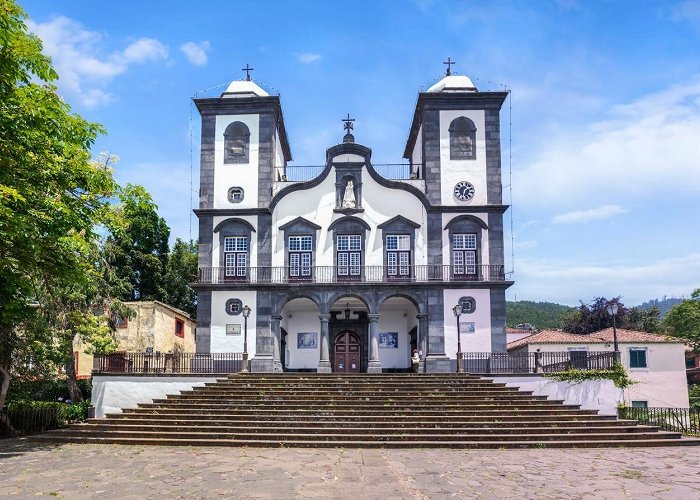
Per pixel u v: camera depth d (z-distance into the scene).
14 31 15.45
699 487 12.87
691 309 51.97
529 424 20.95
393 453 17.95
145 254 46.72
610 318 56.88
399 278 33.09
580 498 11.88
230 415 21.80
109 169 24.86
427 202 33.47
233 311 32.78
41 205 17.27
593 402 24.97
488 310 32.41
